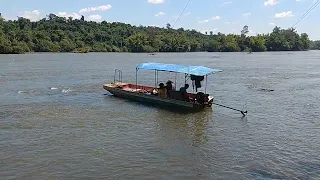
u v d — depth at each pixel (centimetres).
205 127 2444
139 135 2223
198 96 2955
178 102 3020
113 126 2441
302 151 1927
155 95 3234
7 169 1655
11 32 15112
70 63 9012
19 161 1753
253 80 5306
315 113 2895
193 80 3105
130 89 3716
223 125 2500
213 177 1585
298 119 2686
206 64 9031
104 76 5797
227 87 4509
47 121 2564
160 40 19638
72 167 1684
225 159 1805
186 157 1831
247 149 1962
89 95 3766
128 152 1897
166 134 2255
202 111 2962
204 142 2091
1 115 2745
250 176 1595
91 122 2550
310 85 4694
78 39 18075
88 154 1859
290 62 9894
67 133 2247
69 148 1952
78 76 5750
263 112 2948
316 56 13875
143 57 12838
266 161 1775
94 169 1664
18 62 9131
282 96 3781
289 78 5591
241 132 2317
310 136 2214
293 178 1571
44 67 7538
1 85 4512
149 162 1756
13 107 3073
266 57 13250
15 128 2358
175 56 13988
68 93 3903
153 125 2483
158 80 5338
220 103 3366
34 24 18962
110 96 3697
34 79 5238
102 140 2106
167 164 1733
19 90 4091
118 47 18950
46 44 16025
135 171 1645
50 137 2155
